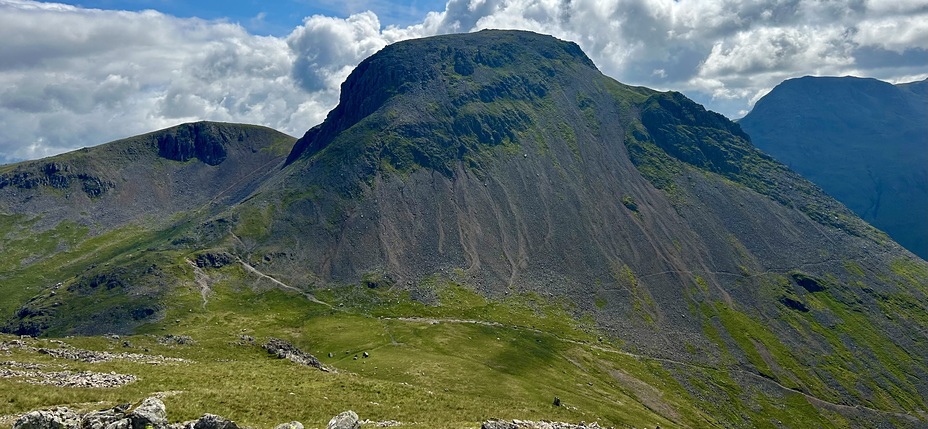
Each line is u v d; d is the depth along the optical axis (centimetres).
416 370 13475
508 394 12388
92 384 5762
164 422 4022
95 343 9406
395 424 5709
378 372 13212
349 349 15962
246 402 5578
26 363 6644
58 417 3797
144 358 8225
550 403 12244
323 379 7619
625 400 15438
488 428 5453
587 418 10612
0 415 4303
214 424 4097
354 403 6475
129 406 4281
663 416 15825
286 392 6350
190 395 5503
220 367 7575
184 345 10356
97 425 3816
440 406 7250
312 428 5138
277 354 10488
